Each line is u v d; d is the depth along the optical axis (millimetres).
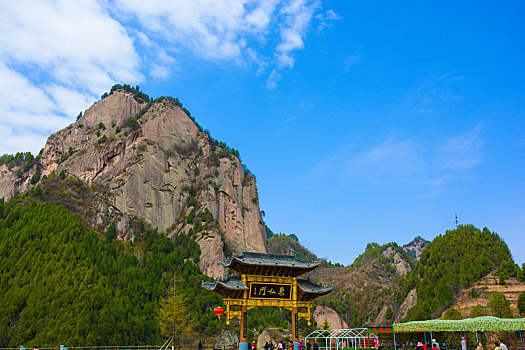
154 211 197125
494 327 54250
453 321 60094
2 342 93500
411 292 186000
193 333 119438
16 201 170000
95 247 135375
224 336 118062
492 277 156375
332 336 71688
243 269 61219
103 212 186625
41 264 118562
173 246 178125
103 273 124250
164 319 104875
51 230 134500
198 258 172250
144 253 163625
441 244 191375
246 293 59938
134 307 117625
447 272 170125
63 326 96688
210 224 193500
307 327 142000
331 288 62812
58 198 188500
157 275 143000
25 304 106812
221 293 61344
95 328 99562
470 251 175375
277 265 60000
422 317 128375
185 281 143250
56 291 107500
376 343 80438
